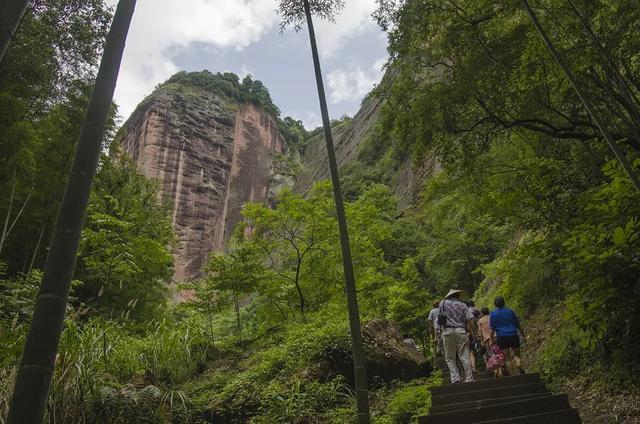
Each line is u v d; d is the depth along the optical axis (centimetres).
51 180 1239
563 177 648
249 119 8069
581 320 470
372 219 1409
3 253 1259
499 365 685
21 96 1199
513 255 687
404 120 803
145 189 1977
